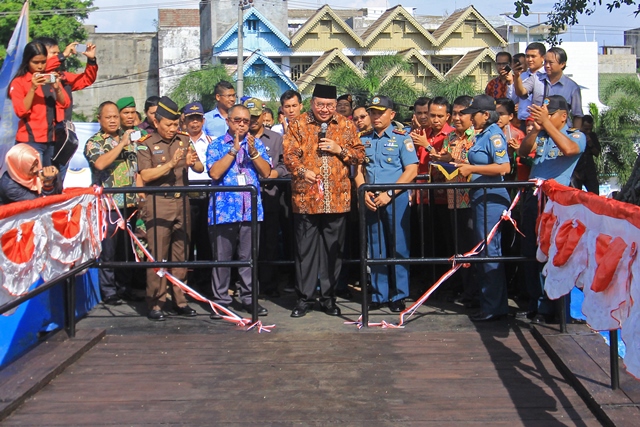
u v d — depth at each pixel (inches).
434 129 276.4
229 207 235.9
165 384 184.2
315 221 237.3
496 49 1649.9
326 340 214.5
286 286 292.0
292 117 283.9
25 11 260.1
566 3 375.6
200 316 243.3
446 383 182.1
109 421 163.9
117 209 234.5
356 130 237.9
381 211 244.5
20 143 231.8
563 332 210.2
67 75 256.4
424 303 258.4
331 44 1541.6
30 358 197.5
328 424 160.6
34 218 183.6
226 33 1459.2
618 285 143.6
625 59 1824.6
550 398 172.7
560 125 219.6
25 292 178.1
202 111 269.3
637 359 132.3
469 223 244.7
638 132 1010.1
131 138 255.8
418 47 1604.3
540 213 210.4
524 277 252.1
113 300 260.7
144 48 1700.3
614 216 146.7
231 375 189.2
